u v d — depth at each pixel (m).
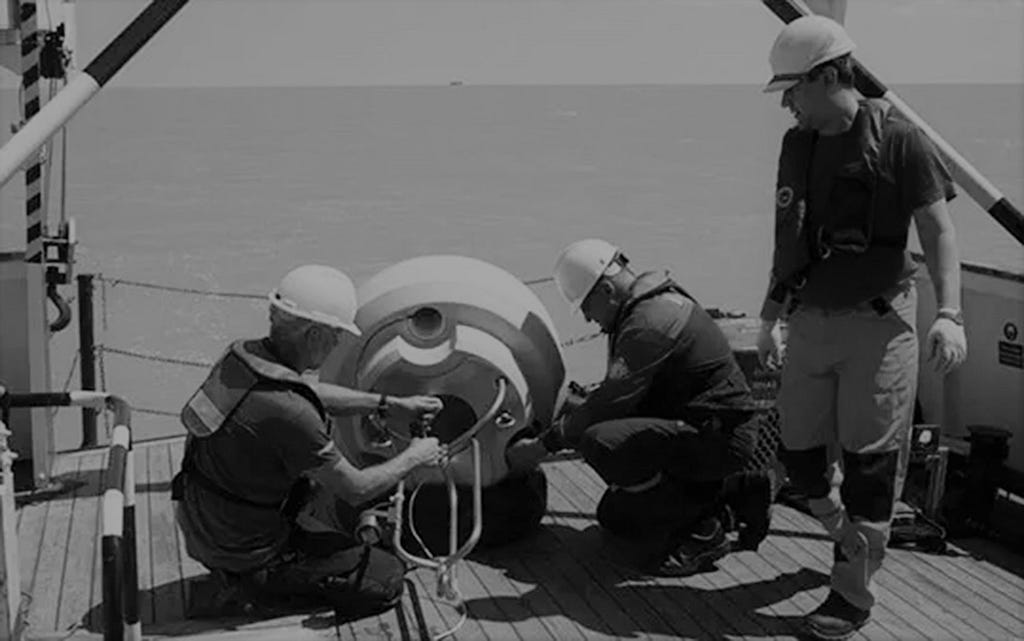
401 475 4.22
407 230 50.53
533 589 4.70
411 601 4.55
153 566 4.93
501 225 52.16
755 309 30.06
